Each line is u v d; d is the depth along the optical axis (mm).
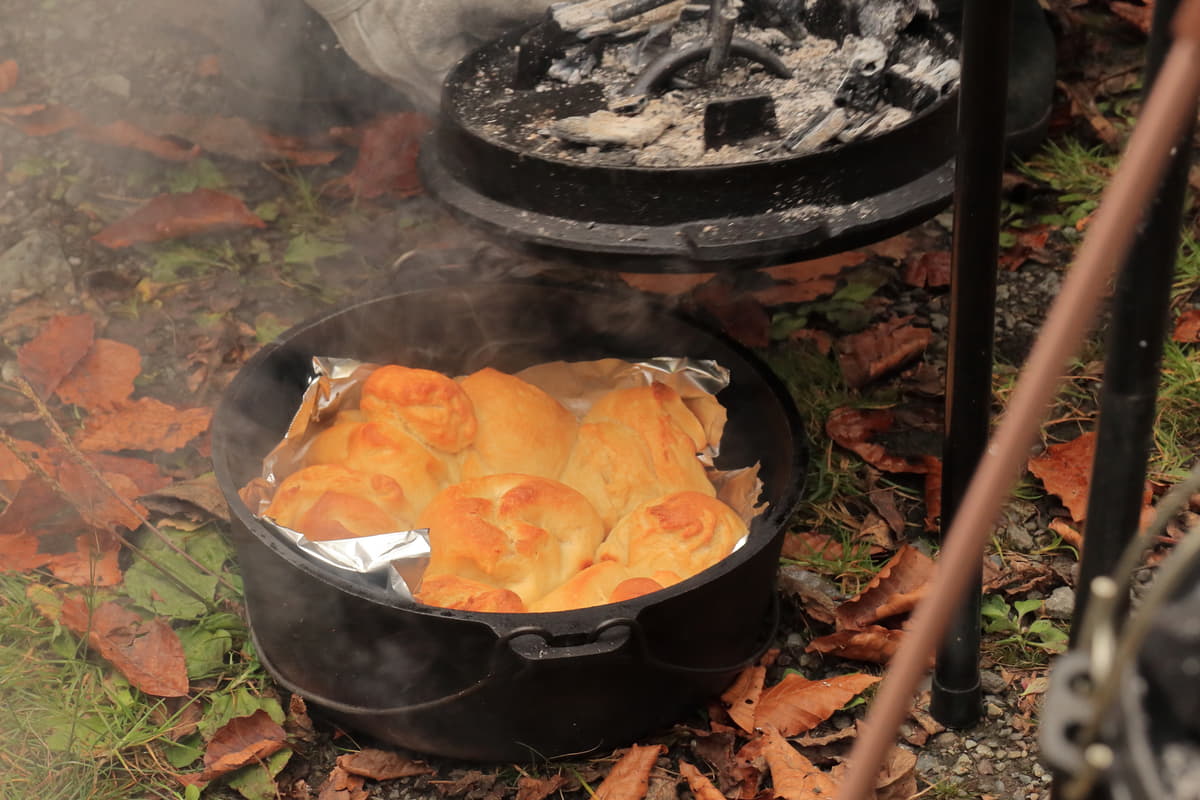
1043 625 1949
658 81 1905
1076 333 619
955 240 1513
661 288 2666
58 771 1706
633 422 1988
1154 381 1061
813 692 1818
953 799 1716
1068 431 2328
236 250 2811
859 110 1798
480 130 1843
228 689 1830
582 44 2057
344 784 1733
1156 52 941
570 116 1896
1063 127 3062
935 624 680
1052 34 3049
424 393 1904
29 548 2002
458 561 1728
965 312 1539
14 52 3449
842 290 2658
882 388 2441
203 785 1703
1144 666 680
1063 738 692
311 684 1737
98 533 2023
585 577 1720
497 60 2133
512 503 1774
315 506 1757
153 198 2818
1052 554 2088
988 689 1867
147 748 1756
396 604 1514
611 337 2162
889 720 706
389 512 1811
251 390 1885
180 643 1854
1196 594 682
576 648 1472
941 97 1783
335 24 2461
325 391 1980
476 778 1731
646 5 2027
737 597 1653
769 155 1715
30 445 2176
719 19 1872
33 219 2859
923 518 2166
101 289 2668
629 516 1821
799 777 1684
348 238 2854
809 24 2129
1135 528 1117
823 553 2068
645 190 1682
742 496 1929
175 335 2562
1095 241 606
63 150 3086
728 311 2578
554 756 1713
